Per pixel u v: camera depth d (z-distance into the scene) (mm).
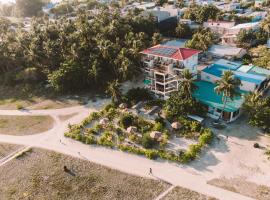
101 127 77500
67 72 97875
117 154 67938
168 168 62188
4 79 115125
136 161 65125
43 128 81688
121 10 188625
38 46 114562
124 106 84250
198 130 72250
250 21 153375
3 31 152875
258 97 72500
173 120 77062
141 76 104188
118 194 57656
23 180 63750
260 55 112062
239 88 85188
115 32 120062
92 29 123688
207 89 85438
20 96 103312
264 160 62000
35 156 70625
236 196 53938
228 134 71312
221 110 76750
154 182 59156
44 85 108688
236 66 93562
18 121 86812
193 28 144375
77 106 91500
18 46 118062
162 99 87875
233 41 128375
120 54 97875
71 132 77000
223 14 159250
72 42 113688
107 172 63219
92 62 100750
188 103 75938
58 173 64562
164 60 86188
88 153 69500
